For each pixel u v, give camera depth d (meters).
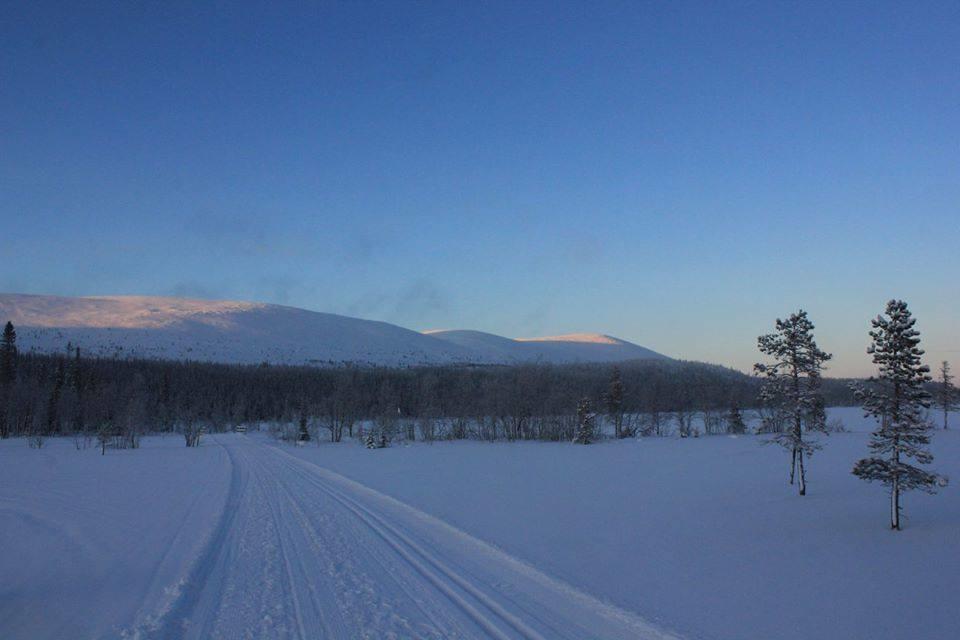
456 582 12.45
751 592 11.92
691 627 9.80
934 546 15.80
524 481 33.50
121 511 23.73
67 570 14.16
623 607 10.73
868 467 18.77
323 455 61.34
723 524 19.66
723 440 74.25
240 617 10.19
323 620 10.00
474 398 98.31
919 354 18.30
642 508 23.14
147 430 115.25
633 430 88.62
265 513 22.55
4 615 10.66
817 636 9.51
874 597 11.61
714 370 159.38
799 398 27.20
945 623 10.11
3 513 23.42
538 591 11.80
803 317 27.69
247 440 100.62
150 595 11.67
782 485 30.31
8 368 116.38
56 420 102.06
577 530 18.50
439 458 54.00
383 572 13.30
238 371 177.50
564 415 88.06
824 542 16.75
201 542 16.78
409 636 9.23
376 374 149.88
